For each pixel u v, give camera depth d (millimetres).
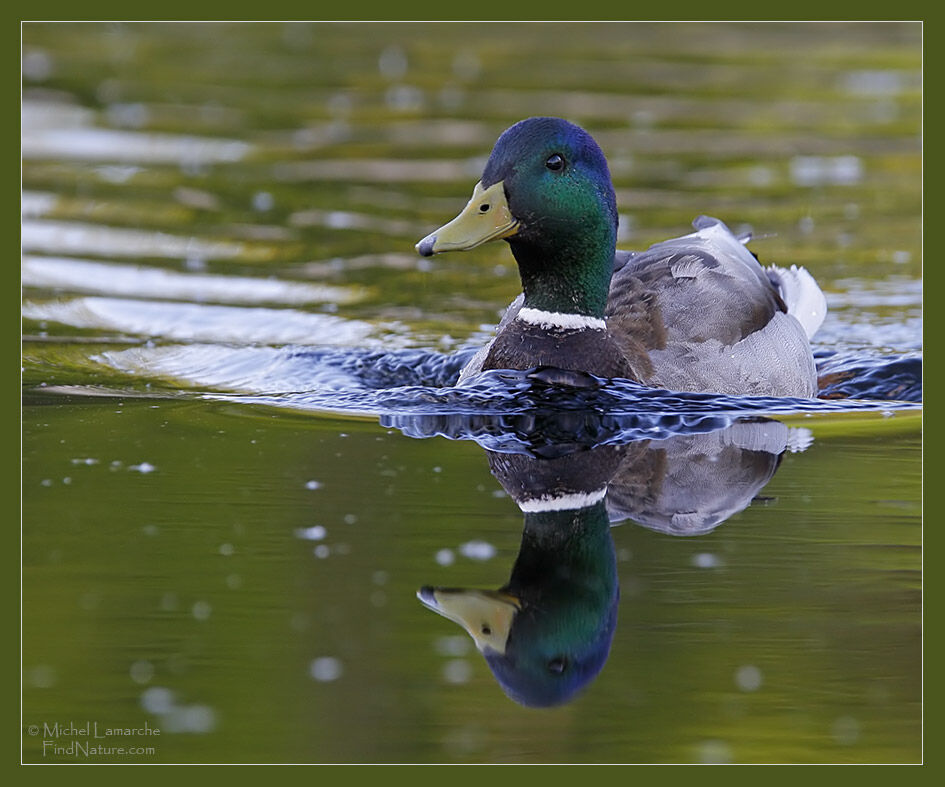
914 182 21203
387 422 11750
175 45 28969
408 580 8617
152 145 22109
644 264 13258
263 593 8500
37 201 19312
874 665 7773
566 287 12148
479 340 14852
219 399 12484
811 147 22828
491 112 24344
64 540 9117
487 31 31234
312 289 16531
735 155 22297
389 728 7137
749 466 10695
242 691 7500
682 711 7367
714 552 9141
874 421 12078
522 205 11711
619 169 21500
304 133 23031
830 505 9898
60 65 26656
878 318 15914
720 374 12469
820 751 7008
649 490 10141
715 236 14234
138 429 11461
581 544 9164
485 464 10625
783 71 27953
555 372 12086
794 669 7711
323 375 13453
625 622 8227
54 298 15898
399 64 28000
